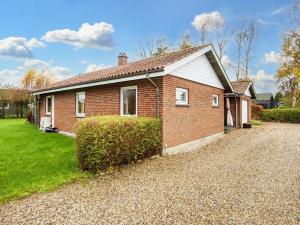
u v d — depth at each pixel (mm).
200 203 4816
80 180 6156
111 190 5508
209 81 13547
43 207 4598
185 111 10867
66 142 11398
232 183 6027
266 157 9055
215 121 14539
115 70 13461
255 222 4062
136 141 7906
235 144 12211
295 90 36062
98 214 4340
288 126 22422
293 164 7941
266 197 5113
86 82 11648
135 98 10219
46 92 16484
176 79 10148
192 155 9523
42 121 16234
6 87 33625
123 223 4031
